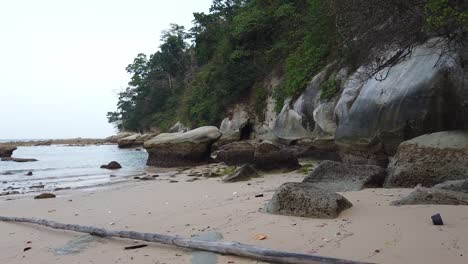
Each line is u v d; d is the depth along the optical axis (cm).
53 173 1906
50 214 791
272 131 2425
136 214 742
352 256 406
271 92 2720
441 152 800
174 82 6438
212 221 625
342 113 1431
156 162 2191
